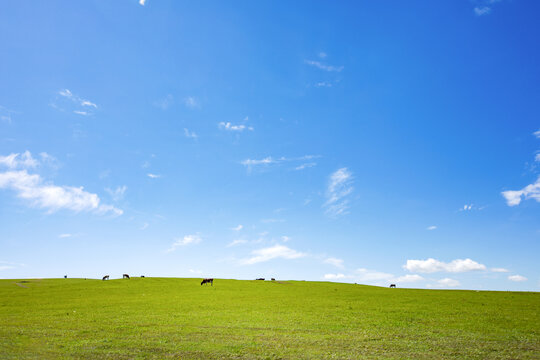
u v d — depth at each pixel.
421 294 55.88
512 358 18.84
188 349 20.98
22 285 73.69
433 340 23.22
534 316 32.91
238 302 46.03
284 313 35.94
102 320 32.06
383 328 27.58
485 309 37.62
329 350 20.67
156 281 82.19
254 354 19.83
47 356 19.30
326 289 66.69
